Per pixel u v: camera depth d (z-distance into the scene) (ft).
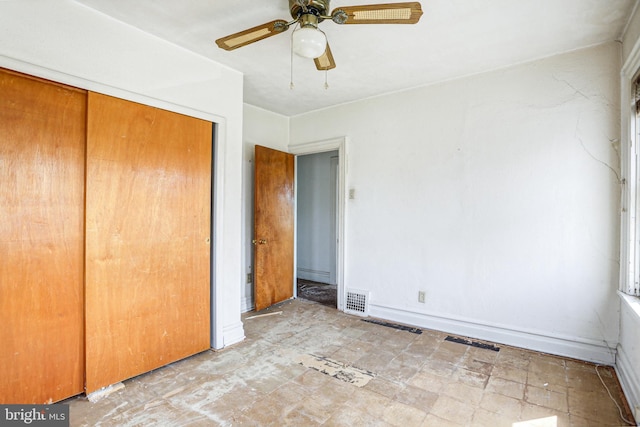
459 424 5.77
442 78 9.95
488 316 9.45
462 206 9.82
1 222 5.57
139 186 7.30
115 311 6.95
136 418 5.91
